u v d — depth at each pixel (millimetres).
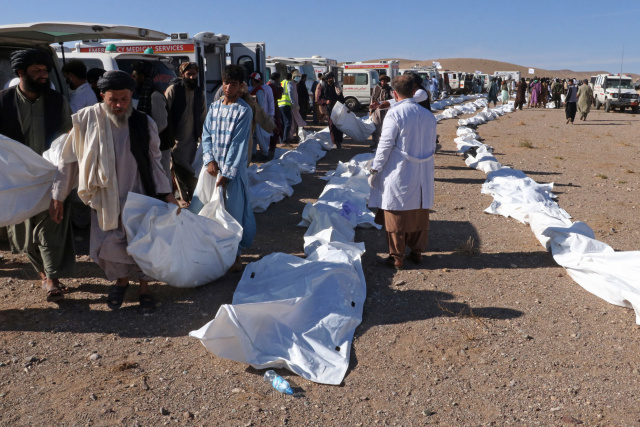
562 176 11359
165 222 4621
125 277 4664
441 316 4691
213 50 15031
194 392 3555
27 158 4379
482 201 8844
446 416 3375
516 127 21984
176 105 7000
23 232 4844
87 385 3605
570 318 4688
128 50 13914
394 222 5582
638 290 4906
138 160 4453
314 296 4594
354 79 27562
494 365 3938
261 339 4055
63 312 4637
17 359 3885
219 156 5234
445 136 18062
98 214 4367
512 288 5312
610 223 7676
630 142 17672
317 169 11523
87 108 4270
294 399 3512
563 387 3674
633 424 3287
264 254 6125
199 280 4969
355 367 3906
